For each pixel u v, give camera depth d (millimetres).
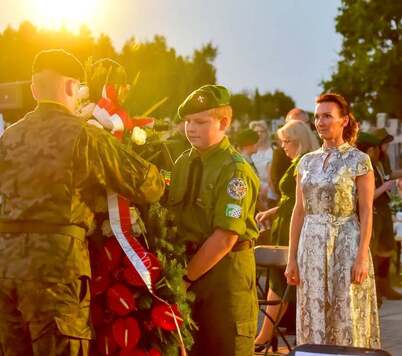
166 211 4945
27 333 4617
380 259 11023
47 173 4539
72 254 4520
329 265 6211
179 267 4773
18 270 4492
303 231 6344
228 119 5148
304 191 6316
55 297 4480
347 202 6203
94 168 4574
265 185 12328
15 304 4582
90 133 4609
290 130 8141
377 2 48000
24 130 4660
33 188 4547
